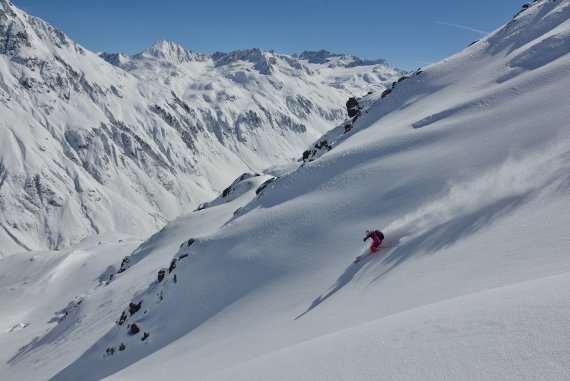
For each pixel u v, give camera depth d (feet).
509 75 109.50
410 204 70.28
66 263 529.86
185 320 99.19
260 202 133.18
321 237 84.02
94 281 475.31
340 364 17.69
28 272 538.47
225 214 271.69
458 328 15.46
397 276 39.45
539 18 136.98
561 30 111.75
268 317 62.59
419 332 16.90
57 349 188.96
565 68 87.61
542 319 13.12
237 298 86.07
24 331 337.52
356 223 79.20
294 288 70.69
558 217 30.17
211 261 108.88
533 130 62.95
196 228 276.00
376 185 88.17
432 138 94.27
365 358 17.01
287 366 21.01
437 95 135.95
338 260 70.74
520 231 31.60
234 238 110.52
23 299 458.50
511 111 81.10
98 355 131.34
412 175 80.33
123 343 118.83
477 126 85.20
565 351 11.03
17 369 195.93
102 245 597.93
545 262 24.12
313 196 104.32
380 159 100.94
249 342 47.98
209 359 50.06
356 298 41.01
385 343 17.49
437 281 31.01
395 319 21.02
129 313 139.44
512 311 14.65
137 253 296.30
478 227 39.50
